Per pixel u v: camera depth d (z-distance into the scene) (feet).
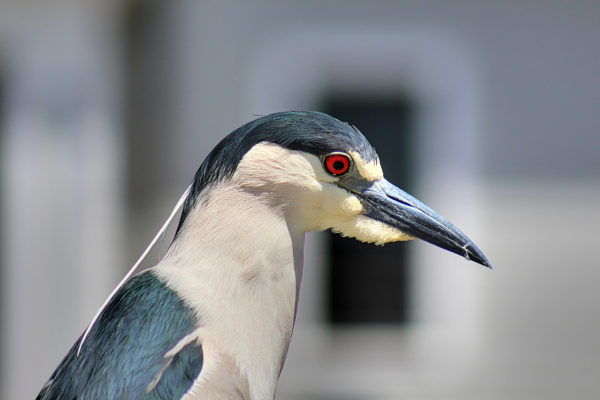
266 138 15.67
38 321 42.06
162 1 41.57
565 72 41.83
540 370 42.34
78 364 14.65
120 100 41.63
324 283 44.06
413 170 42.70
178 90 41.91
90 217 41.65
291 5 41.78
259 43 41.93
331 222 16.46
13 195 41.70
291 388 43.04
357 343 44.04
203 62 41.91
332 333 44.34
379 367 43.32
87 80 41.37
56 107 41.50
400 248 44.32
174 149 41.91
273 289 15.79
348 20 41.83
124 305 14.96
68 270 41.78
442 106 42.19
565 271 42.11
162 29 41.70
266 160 15.58
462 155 42.11
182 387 14.07
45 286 41.93
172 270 15.42
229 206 15.57
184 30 41.83
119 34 41.50
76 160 41.63
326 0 41.83
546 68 41.78
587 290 42.06
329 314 44.47
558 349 42.34
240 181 15.56
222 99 41.98
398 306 44.39
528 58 41.78
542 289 42.19
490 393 42.50
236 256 15.46
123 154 41.70
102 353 14.46
